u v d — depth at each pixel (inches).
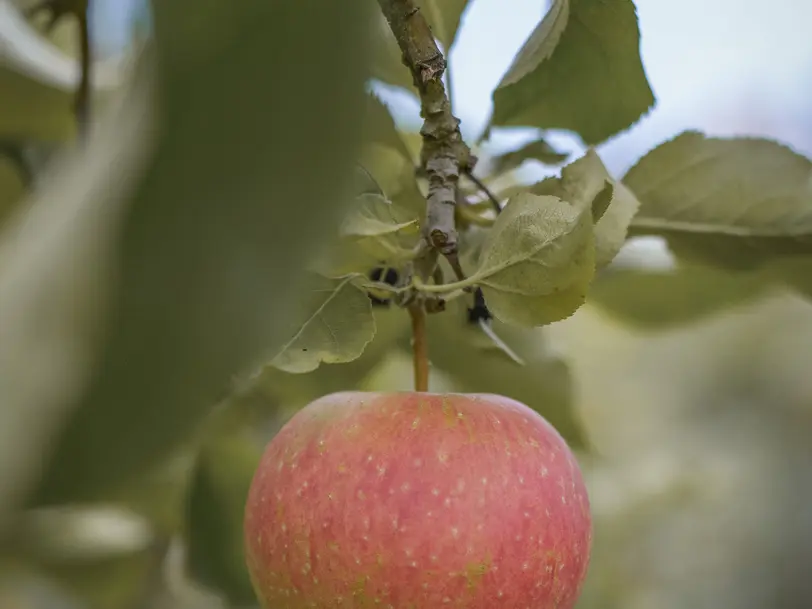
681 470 26.1
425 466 8.9
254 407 13.6
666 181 11.4
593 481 24.4
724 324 35.0
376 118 10.1
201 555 14.0
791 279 12.1
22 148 12.8
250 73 3.1
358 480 8.8
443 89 9.3
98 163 2.9
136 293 2.7
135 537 14.4
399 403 9.4
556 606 9.3
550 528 9.1
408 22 9.2
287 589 9.0
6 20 13.1
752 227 11.4
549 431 9.8
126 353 2.7
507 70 10.1
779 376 37.2
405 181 10.4
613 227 9.8
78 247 2.7
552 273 8.7
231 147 3.0
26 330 2.6
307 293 9.0
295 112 3.1
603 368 31.1
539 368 13.1
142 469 2.7
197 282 2.9
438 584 8.7
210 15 3.1
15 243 2.8
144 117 2.9
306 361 8.8
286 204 3.1
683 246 11.8
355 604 8.7
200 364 2.8
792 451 34.0
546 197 8.9
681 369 34.3
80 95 11.6
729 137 11.2
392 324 12.4
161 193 2.8
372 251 9.3
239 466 13.8
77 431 2.6
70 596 14.3
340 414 9.4
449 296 9.5
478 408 9.5
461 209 10.3
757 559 29.3
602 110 11.1
